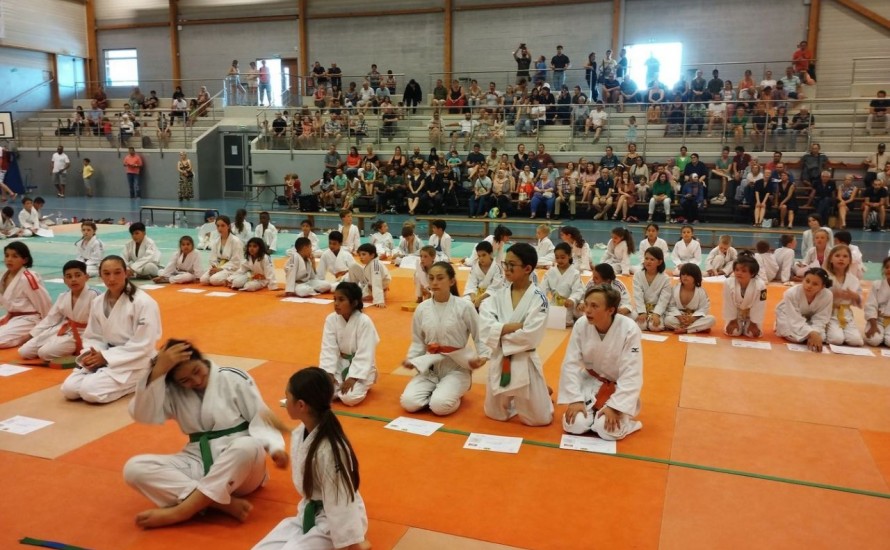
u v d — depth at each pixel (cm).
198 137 2762
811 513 398
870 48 2256
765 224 1880
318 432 318
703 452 484
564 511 398
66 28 3103
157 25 3078
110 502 401
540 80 2447
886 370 681
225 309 946
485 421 539
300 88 2845
